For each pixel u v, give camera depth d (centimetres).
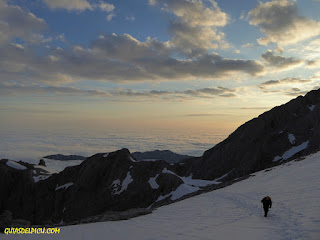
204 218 1764
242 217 1619
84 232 1711
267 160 10488
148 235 1394
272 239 1039
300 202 1633
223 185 5166
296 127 11162
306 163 3444
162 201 7106
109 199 8456
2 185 10644
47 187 10412
